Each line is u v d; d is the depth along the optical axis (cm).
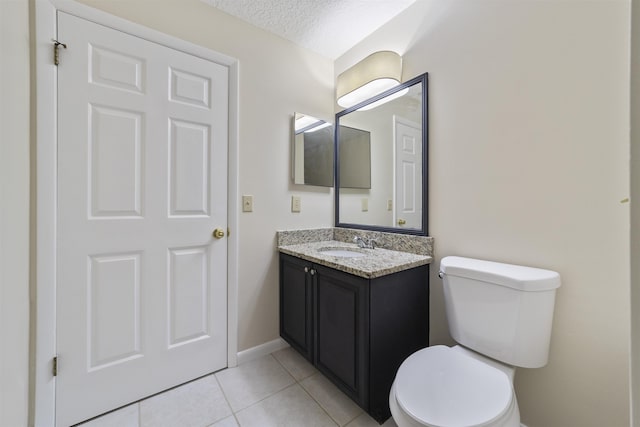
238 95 171
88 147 126
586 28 104
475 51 136
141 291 141
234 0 158
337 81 212
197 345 159
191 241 156
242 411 135
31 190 114
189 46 152
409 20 166
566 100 109
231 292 170
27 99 109
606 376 103
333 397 146
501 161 128
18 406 102
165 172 146
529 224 119
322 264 149
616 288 100
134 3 138
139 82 138
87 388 128
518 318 106
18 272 100
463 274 121
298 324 172
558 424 113
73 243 124
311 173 206
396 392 96
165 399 143
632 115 37
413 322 145
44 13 115
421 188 160
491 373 102
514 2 123
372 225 192
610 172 100
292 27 182
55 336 121
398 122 174
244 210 175
